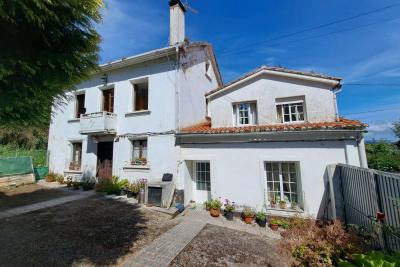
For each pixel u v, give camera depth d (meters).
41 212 7.18
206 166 9.50
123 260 4.46
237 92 9.16
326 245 4.92
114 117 10.97
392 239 4.07
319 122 7.70
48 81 3.19
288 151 7.40
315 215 6.80
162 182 8.66
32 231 5.62
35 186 11.35
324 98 7.80
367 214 4.99
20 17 2.70
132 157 10.66
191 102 10.96
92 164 11.59
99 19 3.27
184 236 5.81
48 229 5.77
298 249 5.08
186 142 9.16
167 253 4.85
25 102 3.16
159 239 5.54
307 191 6.99
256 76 8.87
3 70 2.59
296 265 4.64
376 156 13.55
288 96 8.30
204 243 5.50
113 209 7.70
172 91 9.76
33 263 4.12
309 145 7.16
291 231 6.31
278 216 7.23
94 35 3.49
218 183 8.31
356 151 6.64
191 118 10.83
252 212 7.30
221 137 8.46
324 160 6.93
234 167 8.14
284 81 8.43
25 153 14.14
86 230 5.79
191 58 11.25
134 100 11.05
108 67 11.14
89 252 4.66
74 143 12.80
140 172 10.02
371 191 4.79
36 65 3.04
